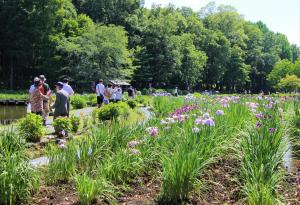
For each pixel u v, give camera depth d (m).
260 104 13.30
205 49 84.06
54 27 60.66
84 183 6.04
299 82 81.88
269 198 5.70
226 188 6.75
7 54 58.22
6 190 5.88
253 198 5.75
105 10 76.88
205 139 7.31
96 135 8.23
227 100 13.73
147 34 70.12
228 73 89.44
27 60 57.88
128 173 7.27
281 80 84.06
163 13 87.12
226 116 9.77
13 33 56.66
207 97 17.92
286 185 6.88
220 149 8.03
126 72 56.94
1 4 57.00
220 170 7.60
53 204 6.10
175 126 8.77
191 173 6.16
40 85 15.18
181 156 6.20
